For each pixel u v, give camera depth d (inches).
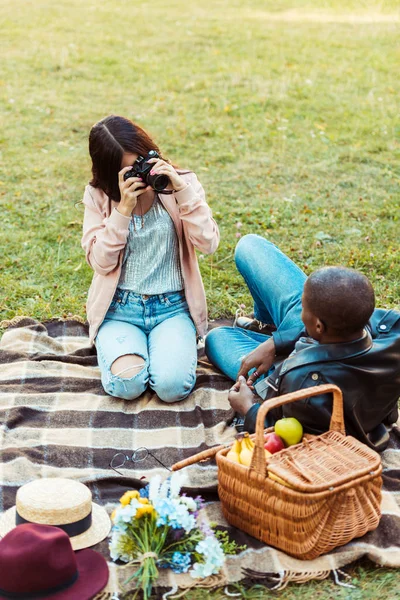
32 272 211.5
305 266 213.0
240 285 207.2
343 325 118.0
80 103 370.6
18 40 483.2
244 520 115.9
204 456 118.7
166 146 315.0
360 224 244.4
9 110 357.1
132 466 135.5
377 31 527.5
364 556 112.3
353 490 109.8
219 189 273.0
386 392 125.0
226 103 368.5
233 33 515.8
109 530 116.2
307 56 458.9
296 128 339.3
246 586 107.7
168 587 106.7
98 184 153.7
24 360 167.3
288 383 122.0
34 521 109.5
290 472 109.0
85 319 189.3
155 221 154.8
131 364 151.6
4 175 283.0
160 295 159.5
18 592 99.0
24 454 134.5
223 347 161.3
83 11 582.9
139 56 455.2
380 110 363.9
